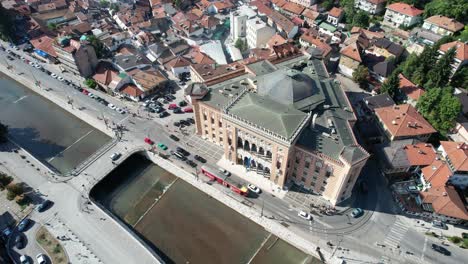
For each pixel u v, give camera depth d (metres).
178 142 141.25
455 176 114.50
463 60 150.25
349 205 115.56
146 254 101.25
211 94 132.75
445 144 122.38
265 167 121.94
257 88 131.50
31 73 184.38
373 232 107.44
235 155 126.88
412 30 190.88
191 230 112.00
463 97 144.38
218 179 122.69
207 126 137.25
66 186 121.69
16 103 169.00
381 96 152.00
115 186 126.81
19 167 129.00
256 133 110.00
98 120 152.50
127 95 165.25
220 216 115.81
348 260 100.19
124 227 108.81
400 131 130.50
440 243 104.00
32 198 116.94
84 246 102.88
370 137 135.50
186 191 124.50
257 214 113.00
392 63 173.62
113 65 181.75
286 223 110.31
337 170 105.25
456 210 106.56
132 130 147.38
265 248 106.31
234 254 105.25
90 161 131.75
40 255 99.44
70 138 147.75
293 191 120.62
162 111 158.38
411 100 151.12
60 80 179.50
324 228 108.69
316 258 102.19
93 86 173.50
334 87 138.00
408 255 101.31
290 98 120.56
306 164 112.94
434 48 151.75
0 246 103.81
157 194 124.06
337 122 117.19
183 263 103.31
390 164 121.69
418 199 113.88
